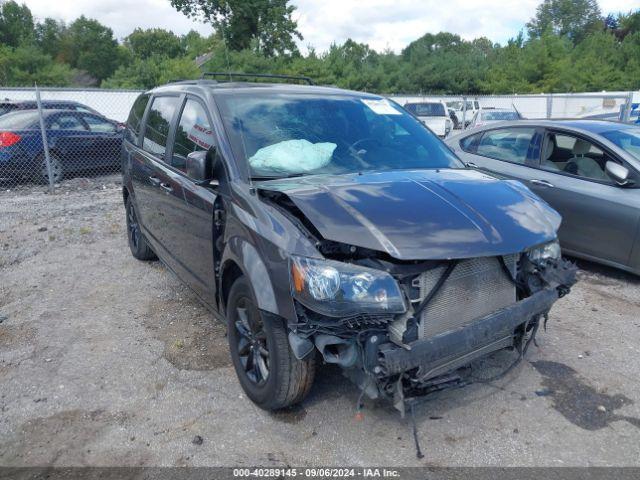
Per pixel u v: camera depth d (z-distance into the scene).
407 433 3.15
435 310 2.86
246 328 3.41
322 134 3.94
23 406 3.48
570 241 5.89
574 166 5.96
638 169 5.43
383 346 2.68
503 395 3.52
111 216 8.58
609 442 3.08
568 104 18.73
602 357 4.02
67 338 4.39
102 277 5.80
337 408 3.37
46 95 17.88
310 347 2.80
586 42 51.31
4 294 5.36
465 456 2.97
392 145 4.09
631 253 5.41
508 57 50.12
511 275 3.13
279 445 3.07
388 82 46.31
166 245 4.84
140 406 3.46
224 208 3.54
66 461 2.97
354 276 2.69
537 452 3.00
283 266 2.86
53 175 11.27
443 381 2.92
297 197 3.06
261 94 4.14
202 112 4.12
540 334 4.39
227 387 3.65
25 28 72.56
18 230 7.74
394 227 2.83
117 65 71.88
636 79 44.28
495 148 6.85
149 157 5.09
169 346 4.23
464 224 2.93
